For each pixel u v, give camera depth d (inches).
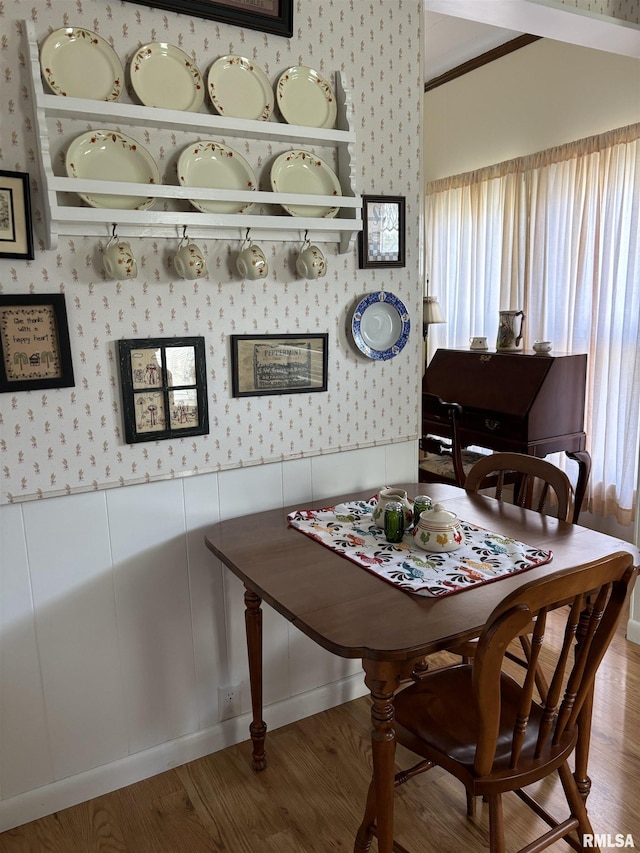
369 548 69.9
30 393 66.6
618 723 86.1
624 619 115.0
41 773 73.0
